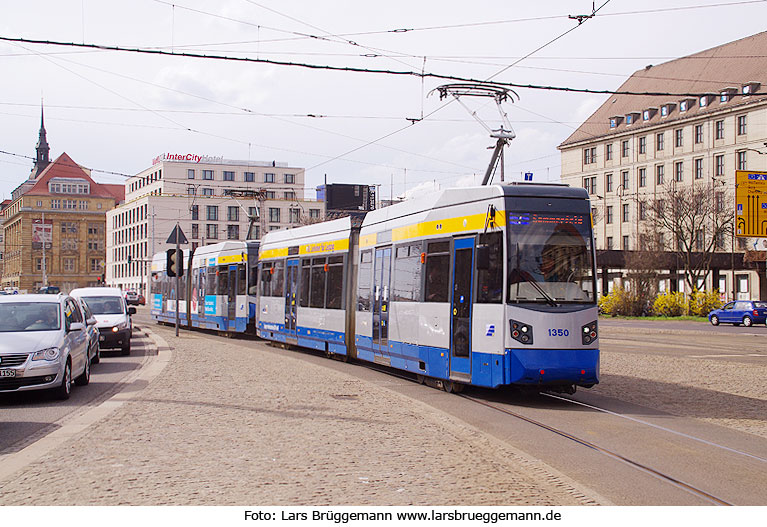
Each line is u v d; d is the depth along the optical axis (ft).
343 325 67.46
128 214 382.83
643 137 283.79
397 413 38.19
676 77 276.82
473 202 46.91
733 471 27.48
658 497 23.65
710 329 142.10
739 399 46.78
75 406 44.09
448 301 48.39
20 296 51.19
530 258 43.75
